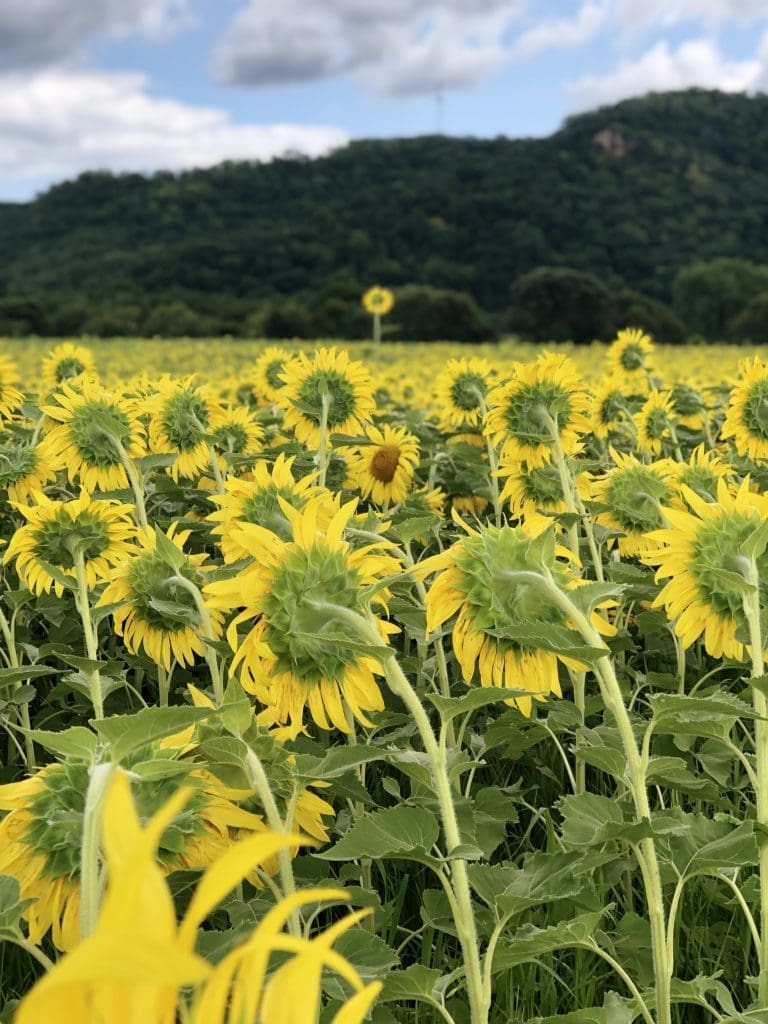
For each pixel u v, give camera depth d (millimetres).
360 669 1945
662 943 1966
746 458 5250
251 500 2760
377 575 2104
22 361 27438
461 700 1863
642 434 6590
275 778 1972
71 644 4457
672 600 2299
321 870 2287
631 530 4191
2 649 3912
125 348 34719
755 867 2811
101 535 3451
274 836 585
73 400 4477
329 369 5355
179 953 501
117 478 4520
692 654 4352
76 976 496
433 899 2375
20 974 2529
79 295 95062
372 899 2057
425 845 1867
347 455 5988
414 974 1874
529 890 1941
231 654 2727
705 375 16297
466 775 3393
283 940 633
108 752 1726
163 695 3273
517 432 4219
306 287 102188
